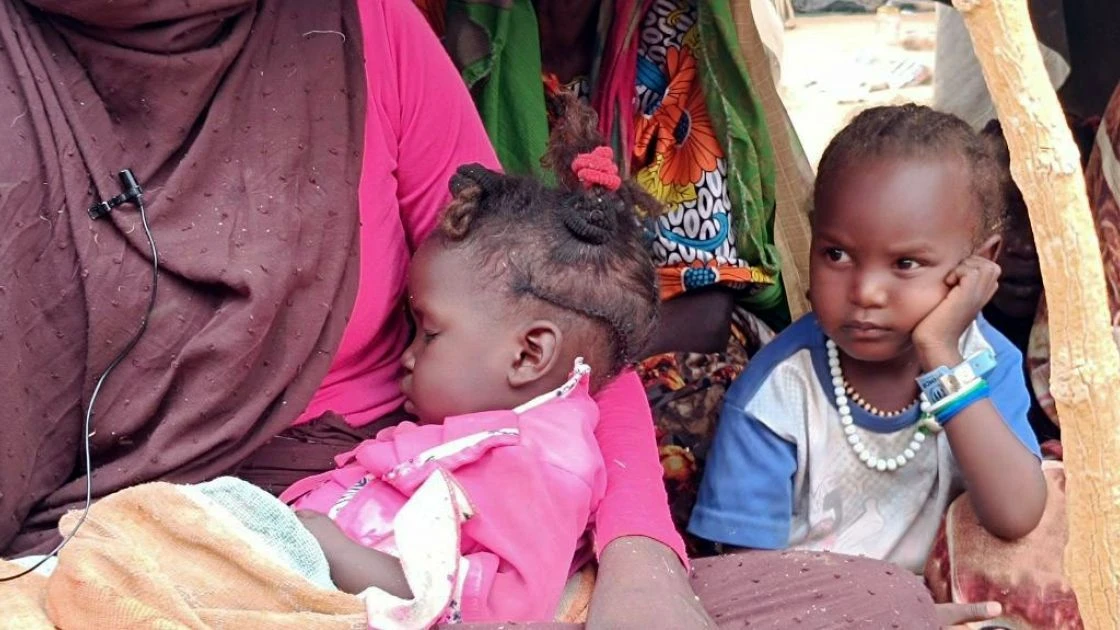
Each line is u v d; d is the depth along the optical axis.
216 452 1.65
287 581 1.41
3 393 1.51
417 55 1.93
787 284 2.90
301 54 1.75
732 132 2.67
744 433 2.17
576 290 1.74
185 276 1.61
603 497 1.71
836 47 6.52
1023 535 1.96
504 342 1.73
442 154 1.96
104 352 1.59
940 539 2.08
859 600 1.67
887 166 1.95
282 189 1.69
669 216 2.70
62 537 1.48
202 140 1.67
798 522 2.21
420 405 1.78
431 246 1.79
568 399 1.75
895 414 2.11
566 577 1.61
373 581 1.52
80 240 1.58
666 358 2.58
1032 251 2.66
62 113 1.60
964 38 3.34
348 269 1.74
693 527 2.20
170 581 1.36
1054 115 1.21
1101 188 2.44
